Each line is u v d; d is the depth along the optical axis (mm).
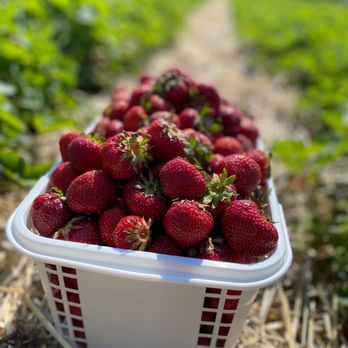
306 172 561
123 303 242
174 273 213
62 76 637
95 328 261
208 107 347
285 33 1359
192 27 2105
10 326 301
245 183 267
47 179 281
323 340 342
